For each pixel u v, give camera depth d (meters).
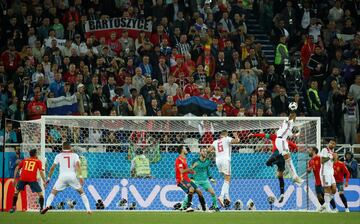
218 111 72.50
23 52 75.31
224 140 60.91
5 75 73.19
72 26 78.31
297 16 87.56
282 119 65.44
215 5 85.19
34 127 64.31
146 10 83.25
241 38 82.56
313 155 62.81
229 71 79.19
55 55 74.94
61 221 47.72
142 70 76.38
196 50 79.38
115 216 53.53
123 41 79.31
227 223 47.00
